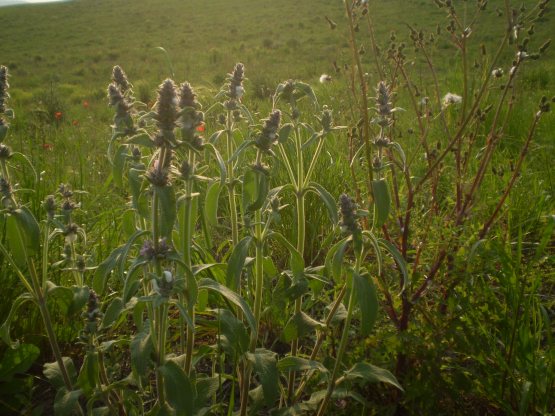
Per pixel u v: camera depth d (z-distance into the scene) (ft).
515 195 12.17
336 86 22.00
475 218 10.28
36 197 9.88
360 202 8.48
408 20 59.88
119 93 5.70
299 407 6.89
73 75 66.39
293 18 101.55
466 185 9.53
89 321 6.50
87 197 12.77
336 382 6.69
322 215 12.11
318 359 8.02
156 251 5.41
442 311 8.27
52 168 13.96
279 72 49.73
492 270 7.95
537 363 7.25
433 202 8.80
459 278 7.88
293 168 12.38
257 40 83.35
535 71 32.01
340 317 7.31
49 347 8.95
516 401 7.09
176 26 108.17
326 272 7.92
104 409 6.84
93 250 9.73
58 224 7.11
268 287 9.27
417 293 7.79
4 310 8.46
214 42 86.28
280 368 6.44
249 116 7.23
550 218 8.55
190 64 65.82
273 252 11.84
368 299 6.00
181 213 6.21
